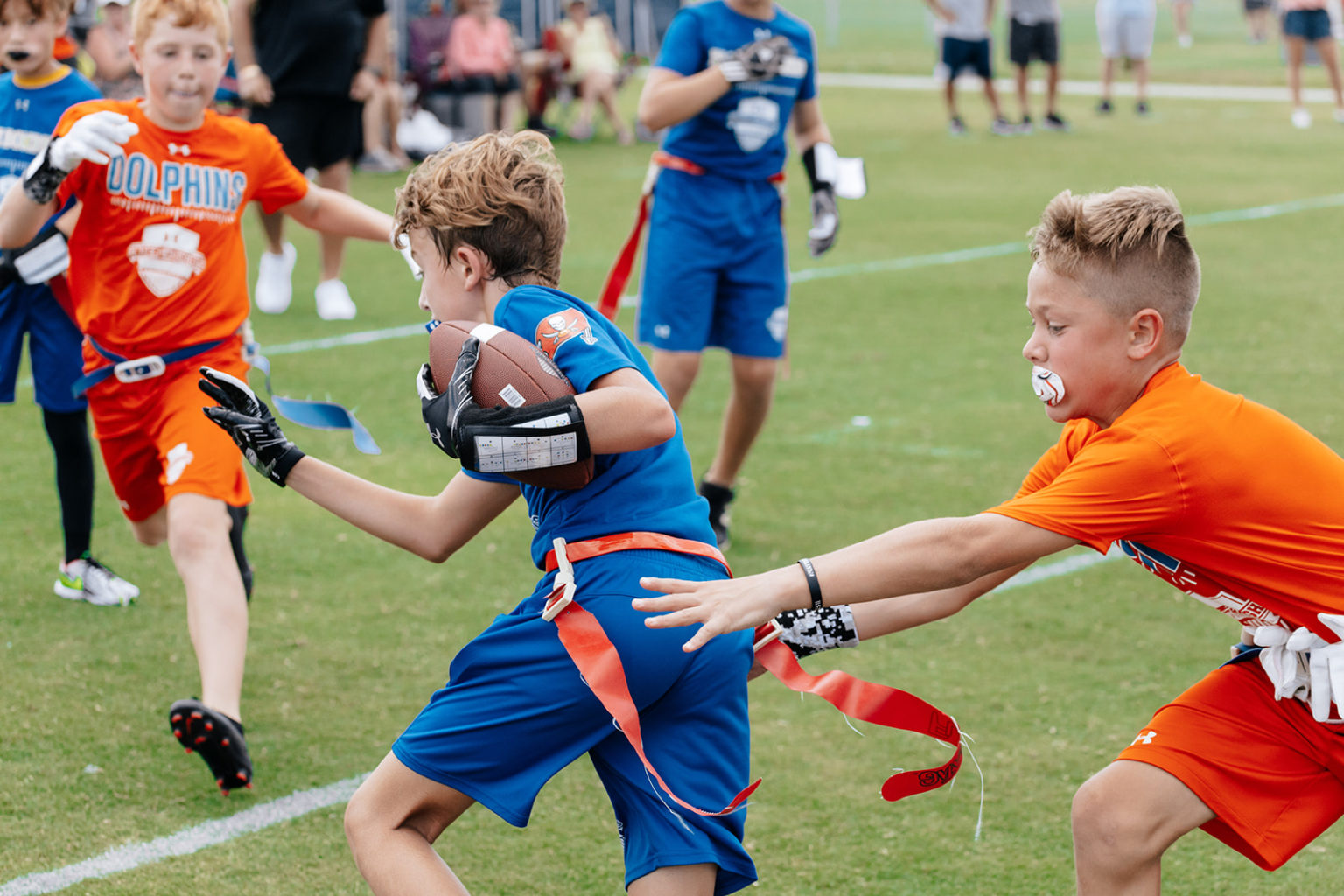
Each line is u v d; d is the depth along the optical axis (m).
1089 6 67.62
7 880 5.07
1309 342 13.19
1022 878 5.18
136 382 6.30
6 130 7.47
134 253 6.26
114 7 17.92
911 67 43.34
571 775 6.03
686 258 8.45
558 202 4.32
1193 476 3.85
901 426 10.90
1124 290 3.89
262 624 7.39
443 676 6.83
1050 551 3.81
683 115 8.26
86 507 7.59
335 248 14.08
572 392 3.92
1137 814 3.97
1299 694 4.02
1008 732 6.30
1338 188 21.70
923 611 4.44
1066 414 4.07
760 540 8.61
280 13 13.80
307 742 6.16
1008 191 21.72
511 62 25.45
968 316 14.42
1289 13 28.48
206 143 6.38
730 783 4.07
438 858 3.99
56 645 7.08
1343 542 3.95
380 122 23.41
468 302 4.29
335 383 11.76
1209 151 25.42
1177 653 7.12
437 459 9.97
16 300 7.23
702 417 11.19
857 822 5.59
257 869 5.20
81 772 5.85
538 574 8.19
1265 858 4.00
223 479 6.16
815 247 9.14
